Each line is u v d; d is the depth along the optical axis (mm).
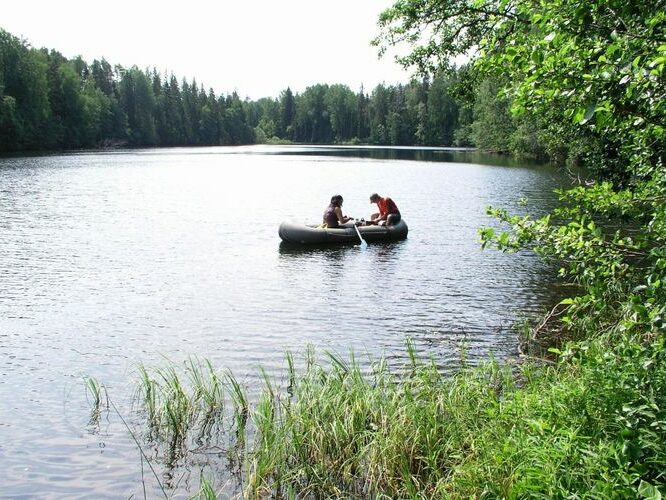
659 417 3264
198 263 11555
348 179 31625
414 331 7457
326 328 7598
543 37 3283
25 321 7828
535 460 3383
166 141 97312
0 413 5203
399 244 13664
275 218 17734
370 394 4938
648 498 2682
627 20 3178
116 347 6895
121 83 89688
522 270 10875
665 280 3096
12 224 15859
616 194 4242
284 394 5516
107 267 11078
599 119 2936
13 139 59500
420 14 10227
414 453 4266
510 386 4918
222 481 4234
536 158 49344
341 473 4285
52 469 4359
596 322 6125
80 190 24766
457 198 22484
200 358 6562
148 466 4418
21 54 61594
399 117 111938
